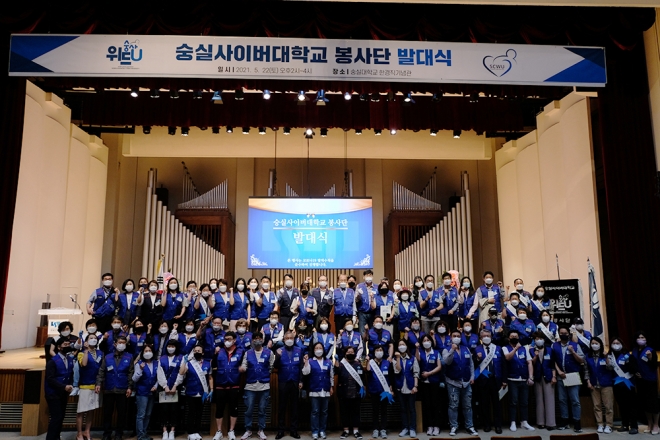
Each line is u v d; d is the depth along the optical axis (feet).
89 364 22.94
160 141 45.03
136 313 28.73
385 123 39.65
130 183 48.14
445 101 40.24
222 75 26.08
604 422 25.46
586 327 33.68
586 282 34.04
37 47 25.86
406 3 28.48
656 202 30.66
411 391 24.59
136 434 23.99
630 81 31.81
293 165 49.49
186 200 47.88
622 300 30.12
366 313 30.35
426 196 48.83
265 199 43.70
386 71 26.61
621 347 25.34
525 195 42.55
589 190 33.91
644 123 31.50
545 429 25.45
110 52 25.98
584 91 33.88
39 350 32.50
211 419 25.18
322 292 31.17
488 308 31.01
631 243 30.42
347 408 24.66
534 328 27.78
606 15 29.25
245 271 47.06
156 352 25.58
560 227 37.47
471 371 25.07
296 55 26.43
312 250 43.27
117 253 46.78
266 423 26.25
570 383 25.16
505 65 27.07
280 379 24.67
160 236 45.27
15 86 30.37
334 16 28.27
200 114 39.04
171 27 27.96
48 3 27.09
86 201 42.60
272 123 39.06
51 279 36.99
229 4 28.22
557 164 38.01
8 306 32.07
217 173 49.14
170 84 32.37
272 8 28.25
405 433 24.63
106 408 23.22
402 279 46.11
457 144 46.37
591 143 34.19
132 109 39.04
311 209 43.75
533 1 26.45
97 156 45.24
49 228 36.73
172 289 29.17
